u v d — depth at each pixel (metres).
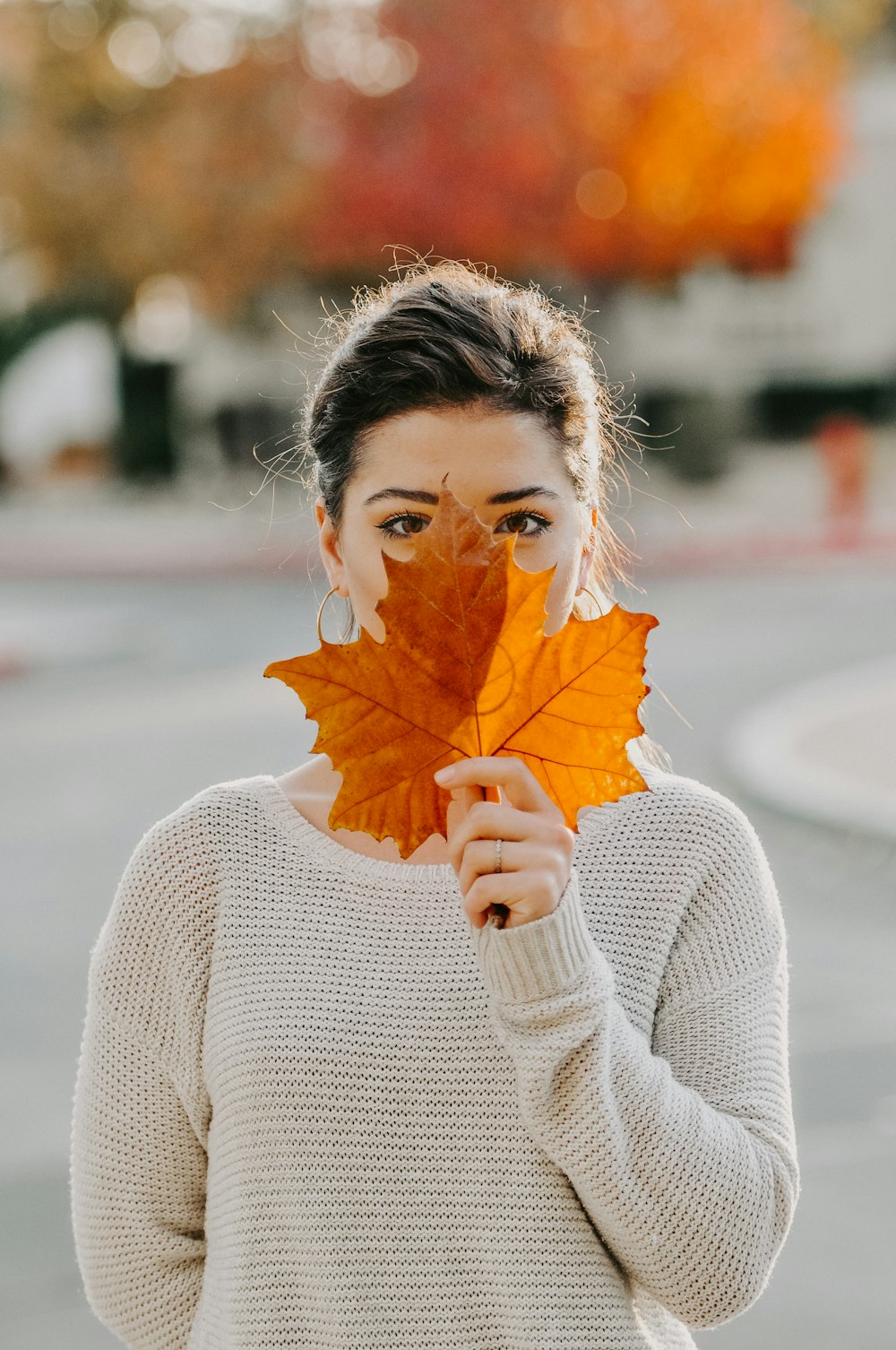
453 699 1.37
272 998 1.58
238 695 12.38
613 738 1.36
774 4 23.66
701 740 9.93
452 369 1.55
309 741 10.46
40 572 21.70
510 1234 1.50
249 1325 1.57
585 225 24.08
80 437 31.09
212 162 24.62
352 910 1.61
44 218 25.39
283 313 28.03
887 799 7.86
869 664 12.55
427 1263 1.52
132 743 10.71
